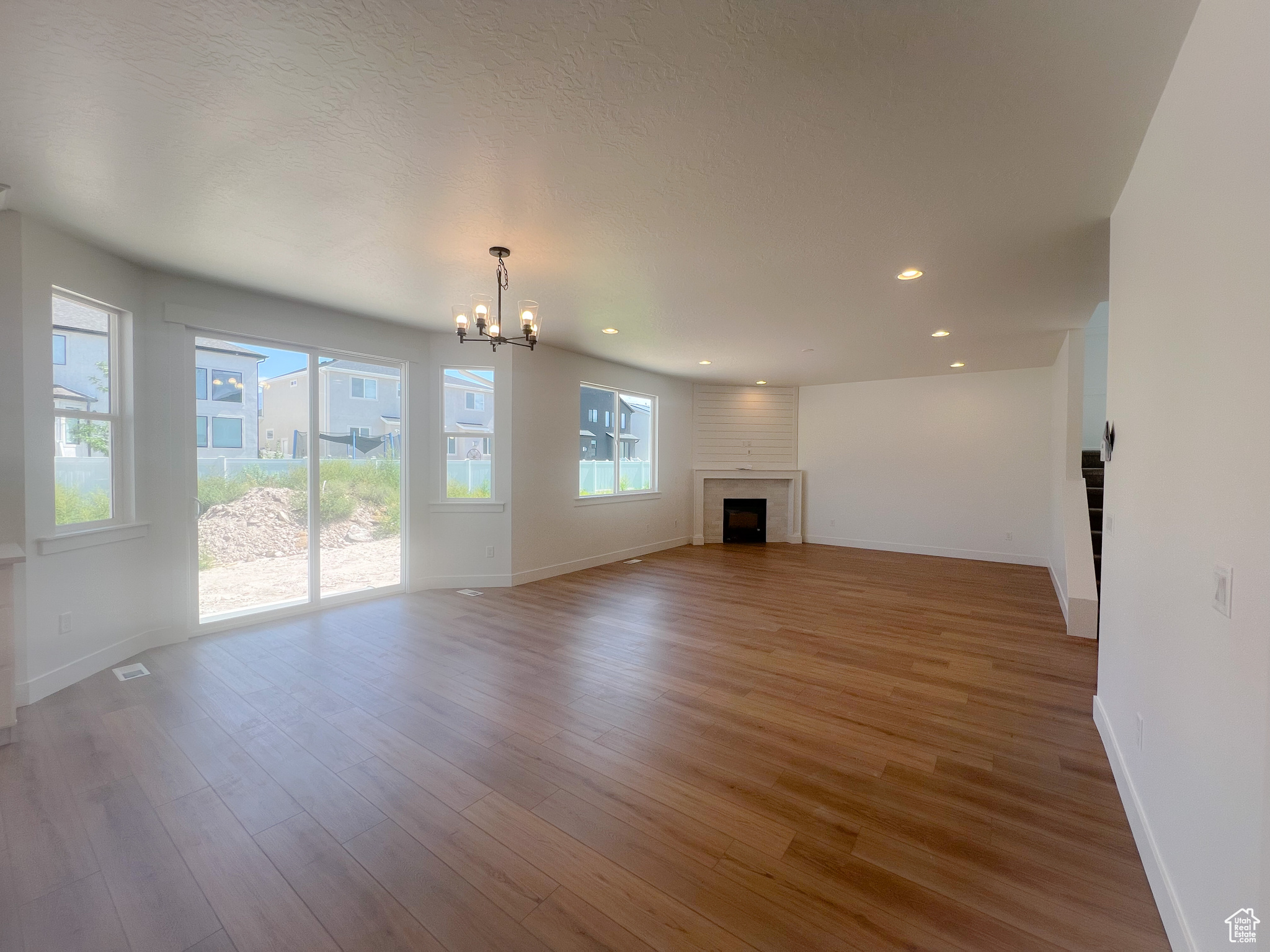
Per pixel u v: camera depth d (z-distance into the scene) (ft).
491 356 17.43
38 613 9.30
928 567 21.18
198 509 12.41
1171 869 4.92
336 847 5.91
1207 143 4.43
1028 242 9.20
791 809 6.59
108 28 4.81
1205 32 4.44
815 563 21.91
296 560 14.40
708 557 23.36
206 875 5.49
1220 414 4.17
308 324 13.96
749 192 7.66
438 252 10.07
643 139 6.48
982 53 5.02
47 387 9.38
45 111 6.05
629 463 23.43
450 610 14.90
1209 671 4.26
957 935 4.82
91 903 5.14
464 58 5.18
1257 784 3.43
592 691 9.91
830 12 4.59
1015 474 21.99
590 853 5.84
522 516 18.02
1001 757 7.77
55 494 9.67
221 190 7.85
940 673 10.81
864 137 6.35
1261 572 3.46
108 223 9.07
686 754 7.82
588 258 10.20
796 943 4.75
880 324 14.73
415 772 7.31
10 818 6.33
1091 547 14.17
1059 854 5.86
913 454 24.26
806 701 9.55
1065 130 6.15
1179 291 5.08
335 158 6.98
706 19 4.68
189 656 11.34
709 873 5.56
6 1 4.48
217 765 7.43
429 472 17.20
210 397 12.66
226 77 5.47
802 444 27.17
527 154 6.84
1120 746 7.07
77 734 8.19
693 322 14.87
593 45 5.00
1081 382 15.42
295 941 4.75
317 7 4.57
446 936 4.81
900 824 6.34
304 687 9.94
